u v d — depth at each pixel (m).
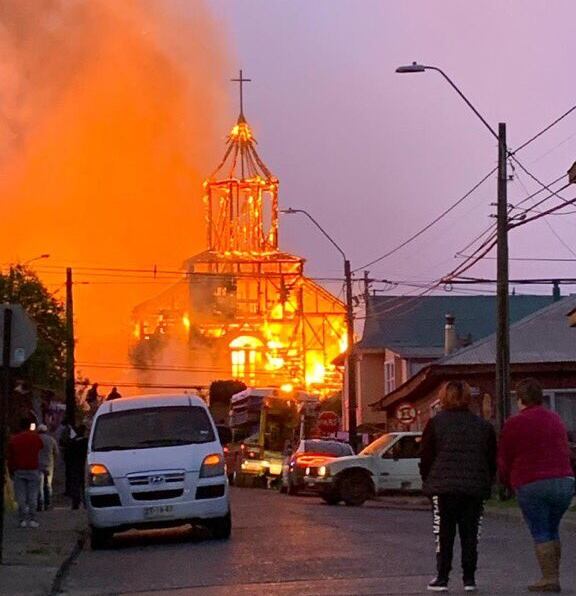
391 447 33.44
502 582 13.01
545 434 11.77
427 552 16.67
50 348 42.47
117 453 19.38
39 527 22.33
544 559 11.93
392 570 14.39
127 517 18.86
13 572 15.10
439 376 43.62
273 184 79.56
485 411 42.69
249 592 12.66
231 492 43.47
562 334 43.44
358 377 62.28
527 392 11.98
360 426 60.16
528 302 63.22
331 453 38.84
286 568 14.89
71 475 27.66
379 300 62.69
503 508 27.75
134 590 13.49
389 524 22.91
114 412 20.22
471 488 11.86
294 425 52.88
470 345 46.25
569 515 24.70
